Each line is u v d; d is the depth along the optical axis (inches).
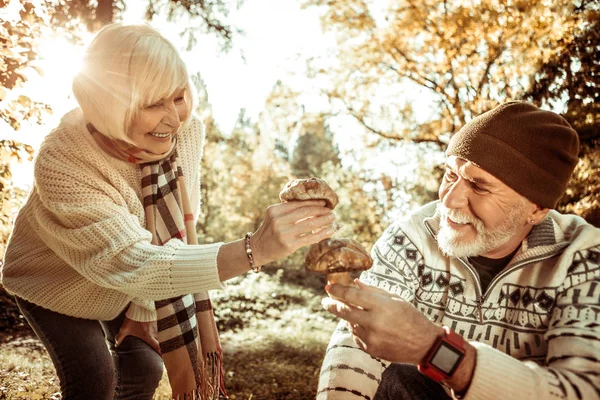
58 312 83.0
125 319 91.4
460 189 59.7
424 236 68.1
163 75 73.9
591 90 356.8
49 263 80.8
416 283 67.6
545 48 386.0
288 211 61.7
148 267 68.4
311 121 572.7
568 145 58.7
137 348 92.1
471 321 63.4
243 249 64.4
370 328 51.6
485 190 58.1
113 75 72.7
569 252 58.7
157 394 159.2
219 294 627.8
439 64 500.1
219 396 95.0
